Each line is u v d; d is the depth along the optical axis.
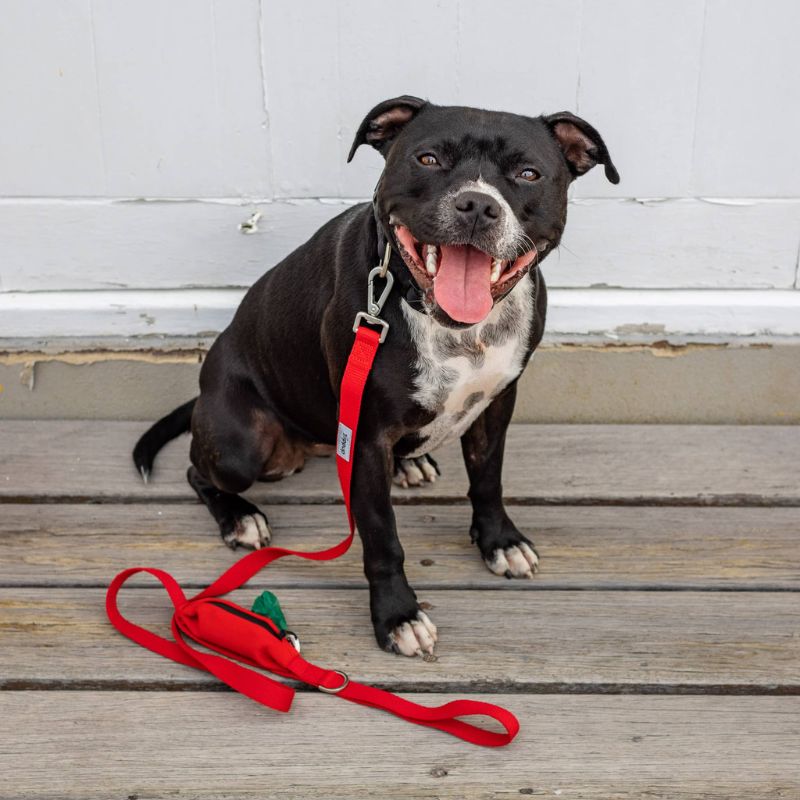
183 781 1.46
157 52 1.92
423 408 1.65
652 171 1.98
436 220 1.51
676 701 1.55
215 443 1.81
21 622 1.65
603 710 1.54
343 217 1.73
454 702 1.50
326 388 1.74
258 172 1.98
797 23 1.91
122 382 2.04
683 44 1.92
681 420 2.05
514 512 1.85
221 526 1.79
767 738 1.50
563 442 1.99
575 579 1.72
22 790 1.45
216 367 1.84
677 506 1.87
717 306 2.01
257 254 2.02
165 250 2.02
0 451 1.96
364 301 1.62
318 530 1.82
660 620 1.66
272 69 1.93
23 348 2.03
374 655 1.61
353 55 1.93
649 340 2.03
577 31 1.92
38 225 2.00
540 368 2.04
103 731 1.51
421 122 1.58
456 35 1.92
